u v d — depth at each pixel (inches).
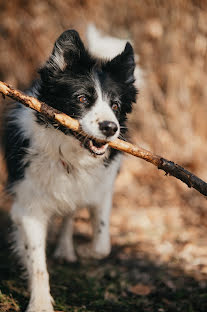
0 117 159.2
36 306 120.8
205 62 252.8
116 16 265.7
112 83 133.8
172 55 253.3
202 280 148.9
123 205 223.3
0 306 122.6
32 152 130.4
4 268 153.9
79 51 130.2
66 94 127.8
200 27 251.8
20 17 255.0
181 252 172.7
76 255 177.2
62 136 127.0
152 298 140.6
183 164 244.7
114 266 166.2
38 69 134.3
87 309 129.8
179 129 250.2
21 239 136.6
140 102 248.2
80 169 135.3
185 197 226.1
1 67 252.4
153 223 203.0
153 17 260.1
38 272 126.6
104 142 118.6
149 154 111.7
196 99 252.4
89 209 156.9
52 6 258.4
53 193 133.1
